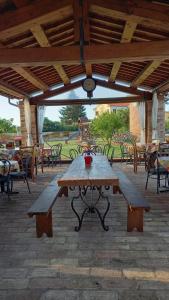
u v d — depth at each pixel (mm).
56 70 7016
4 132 15156
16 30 4016
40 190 5461
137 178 6492
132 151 8719
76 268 2422
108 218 3654
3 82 6926
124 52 4176
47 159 8875
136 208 2934
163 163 4570
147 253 2656
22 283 2221
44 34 4469
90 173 3424
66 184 3084
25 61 4227
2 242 3004
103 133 14656
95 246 2834
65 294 2072
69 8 3854
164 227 3314
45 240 3021
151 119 9727
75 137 19516
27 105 9352
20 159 6180
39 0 3715
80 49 4039
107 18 4484
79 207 4199
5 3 3596
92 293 2074
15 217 3842
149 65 6184
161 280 2215
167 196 4754
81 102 9711
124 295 2043
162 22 3691
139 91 9562
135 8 3689
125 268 2400
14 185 6008
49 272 2369
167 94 9531
